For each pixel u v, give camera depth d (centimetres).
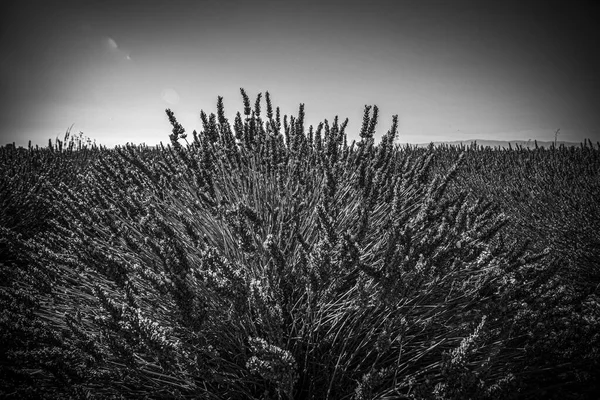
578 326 38
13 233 40
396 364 38
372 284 40
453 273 46
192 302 33
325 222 38
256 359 28
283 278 43
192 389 35
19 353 30
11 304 37
